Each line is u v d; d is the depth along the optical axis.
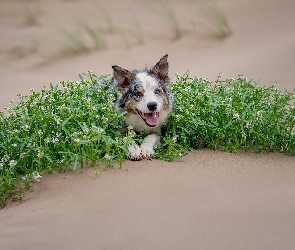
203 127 9.00
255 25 17.95
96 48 17.75
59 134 8.34
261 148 8.95
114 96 9.27
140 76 9.07
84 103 8.77
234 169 8.25
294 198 7.13
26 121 8.66
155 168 8.26
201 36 17.88
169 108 9.19
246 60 15.55
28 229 6.77
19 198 7.76
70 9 21.47
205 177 7.93
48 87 14.73
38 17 20.67
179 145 8.84
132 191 7.50
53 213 7.11
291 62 14.80
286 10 18.55
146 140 8.95
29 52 17.69
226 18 18.80
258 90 9.60
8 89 14.62
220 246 6.08
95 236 6.45
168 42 17.78
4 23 20.16
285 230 6.34
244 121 8.91
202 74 15.10
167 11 20.16
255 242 6.12
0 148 8.49
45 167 8.36
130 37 18.34
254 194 7.29
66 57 17.30
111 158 8.20
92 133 8.20
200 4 20.42
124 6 21.47
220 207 6.93
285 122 9.23
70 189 7.76
